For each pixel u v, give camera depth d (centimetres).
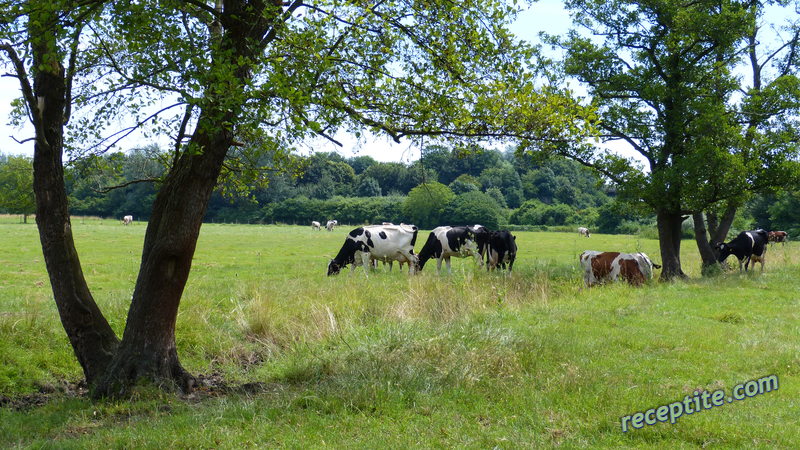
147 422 643
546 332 1012
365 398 677
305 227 7469
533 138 788
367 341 951
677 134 1941
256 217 8606
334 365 844
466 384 725
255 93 639
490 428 602
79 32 659
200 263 2522
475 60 807
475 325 1020
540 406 655
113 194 8825
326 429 603
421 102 807
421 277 1678
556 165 10844
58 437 621
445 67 817
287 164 972
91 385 784
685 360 857
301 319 1158
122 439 585
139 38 676
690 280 1864
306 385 782
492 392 704
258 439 579
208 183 780
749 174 1844
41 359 938
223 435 588
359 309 1240
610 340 974
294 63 735
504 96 757
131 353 773
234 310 1213
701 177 1795
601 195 10981
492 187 10094
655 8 1925
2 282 1778
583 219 8525
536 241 5075
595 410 642
